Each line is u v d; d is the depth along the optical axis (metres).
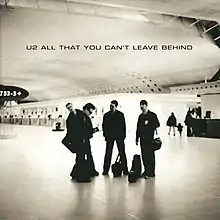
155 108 6.47
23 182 5.67
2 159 6.11
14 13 6.00
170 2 5.88
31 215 4.59
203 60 6.84
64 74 6.20
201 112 7.06
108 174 6.15
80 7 6.17
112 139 6.19
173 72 6.63
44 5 6.07
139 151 6.26
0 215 4.56
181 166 6.42
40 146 6.12
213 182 5.92
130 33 6.37
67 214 4.66
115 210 4.80
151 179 6.20
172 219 4.50
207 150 7.11
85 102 6.21
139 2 5.94
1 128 6.19
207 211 4.78
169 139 6.60
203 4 5.95
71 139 6.12
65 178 5.95
